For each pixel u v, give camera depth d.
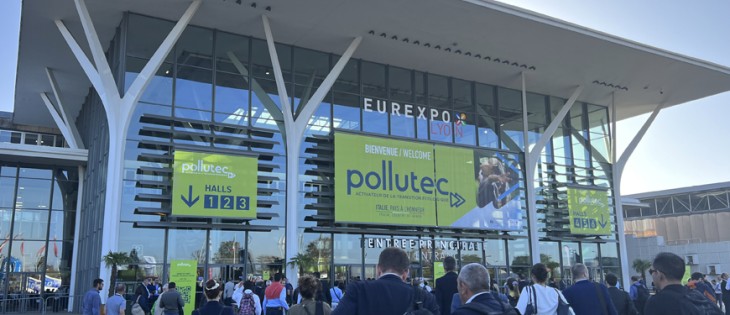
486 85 34.22
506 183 32.66
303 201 26.80
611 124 37.06
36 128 42.88
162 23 25.50
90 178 29.41
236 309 18.16
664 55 30.70
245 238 25.20
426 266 29.36
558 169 35.22
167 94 24.91
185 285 20.75
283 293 14.66
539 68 32.03
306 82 28.55
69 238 31.66
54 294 30.38
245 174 25.38
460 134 32.47
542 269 7.66
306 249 26.42
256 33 27.02
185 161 24.22
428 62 30.89
